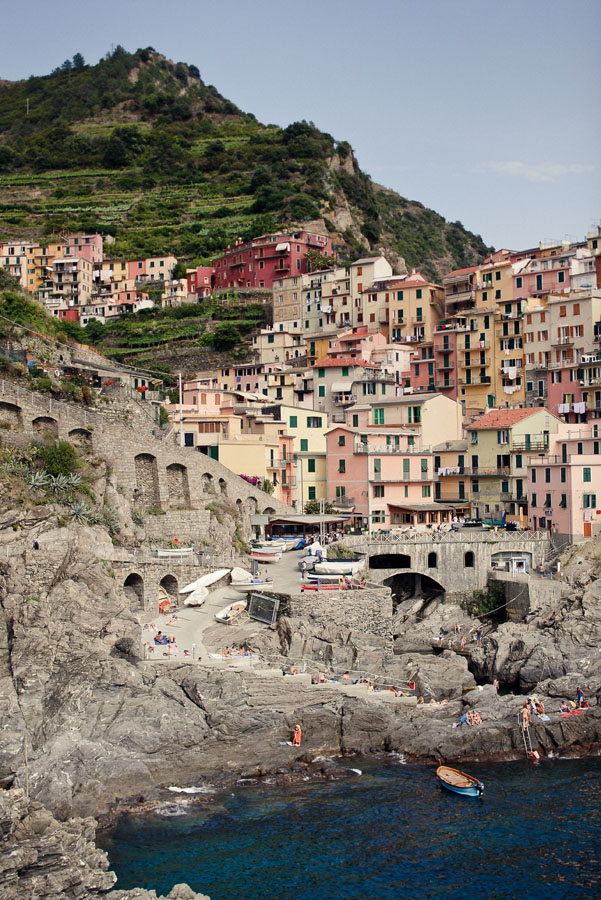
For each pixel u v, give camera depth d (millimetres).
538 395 140000
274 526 109500
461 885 49469
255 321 190125
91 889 45188
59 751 58812
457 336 150375
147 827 55438
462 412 138000
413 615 96750
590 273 142875
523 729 67562
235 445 114375
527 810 58188
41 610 66812
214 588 88250
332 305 179750
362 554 97125
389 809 57969
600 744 68438
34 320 105625
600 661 79312
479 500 121125
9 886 43625
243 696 65562
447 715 69250
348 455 114500
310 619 80375
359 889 49062
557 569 101188
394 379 146625
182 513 92500
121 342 187375
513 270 152500
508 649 84000
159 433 104125
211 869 50812
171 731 61625
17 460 78188
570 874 50594
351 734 66250
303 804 58469
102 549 75750
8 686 63312
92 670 63781
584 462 110625
